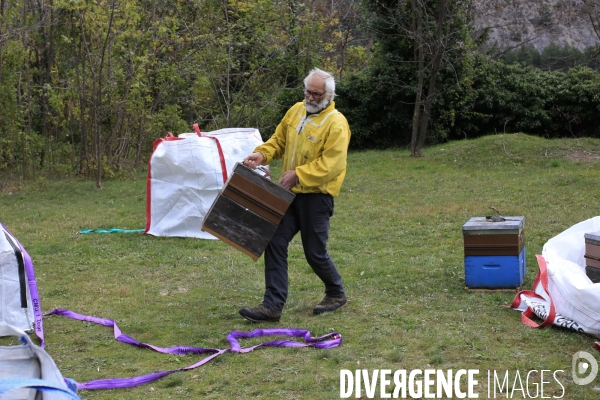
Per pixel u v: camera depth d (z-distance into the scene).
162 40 18.36
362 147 24.31
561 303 5.22
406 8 21.08
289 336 5.24
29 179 16.86
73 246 8.89
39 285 7.02
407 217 10.39
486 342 4.93
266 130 22.45
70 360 4.84
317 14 22.75
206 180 9.09
